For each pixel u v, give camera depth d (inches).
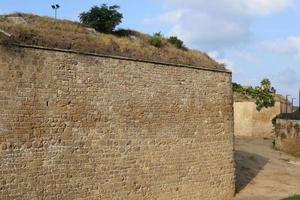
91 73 791.7
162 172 902.4
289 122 1642.5
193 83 974.4
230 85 1062.4
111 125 818.2
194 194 964.6
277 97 2158.0
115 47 872.9
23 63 704.4
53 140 736.3
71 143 759.7
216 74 1029.2
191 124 965.2
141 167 864.9
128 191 841.5
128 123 845.2
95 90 796.0
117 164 825.5
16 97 694.5
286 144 1637.6
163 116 908.6
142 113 869.8
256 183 1169.4
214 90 1021.8
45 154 725.9
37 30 783.7
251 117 1996.8
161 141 903.1
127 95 845.8
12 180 685.3
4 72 682.2
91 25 1016.2
